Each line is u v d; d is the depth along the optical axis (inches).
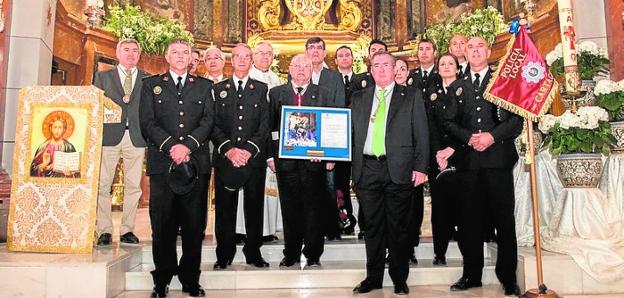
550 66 151.3
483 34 276.8
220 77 182.1
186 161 117.6
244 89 139.7
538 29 254.2
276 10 339.9
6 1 166.6
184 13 337.1
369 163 127.1
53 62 238.1
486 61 132.3
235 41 347.9
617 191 139.3
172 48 124.6
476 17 279.4
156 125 120.5
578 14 177.8
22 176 134.0
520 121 125.0
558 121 134.2
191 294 122.2
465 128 129.3
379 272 128.3
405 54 335.3
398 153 123.7
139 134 158.7
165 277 121.3
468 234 129.0
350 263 149.5
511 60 121.2
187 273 122.3
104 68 269.6
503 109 126.0
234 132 135.9
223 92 139.3
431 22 336.8
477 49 131.2
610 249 125.3
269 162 147.3
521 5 264.5
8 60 169.9
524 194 150.4
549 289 115.2
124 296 123.8
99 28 263.0
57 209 133.0
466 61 157.2
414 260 148.8
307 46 160.7
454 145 134.0
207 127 122.9
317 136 135.0
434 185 146.1
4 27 165.6
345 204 184.4
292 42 311.0
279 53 309.7
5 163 167.0
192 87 124.2
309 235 140.3
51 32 186.5
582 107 135.8
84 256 127.6
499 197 124.2
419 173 124.0
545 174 150.7
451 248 159.6
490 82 121.0
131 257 138.0
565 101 153.1
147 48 276.2
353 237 179.0
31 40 173.6
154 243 120.6
